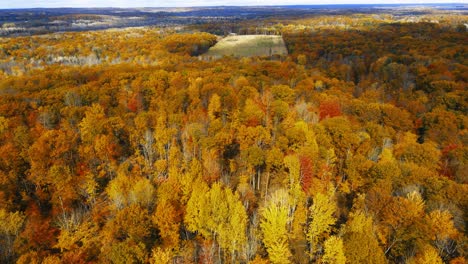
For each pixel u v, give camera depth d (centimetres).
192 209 4559
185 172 5641
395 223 4441
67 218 5109
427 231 4178
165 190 5091
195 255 4494
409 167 5534
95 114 7050
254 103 7469
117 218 4691
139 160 6312
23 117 7350
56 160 5903
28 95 8356
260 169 5981
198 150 6216
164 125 6719
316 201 4491
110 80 9894
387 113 8219
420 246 4122
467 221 4547
